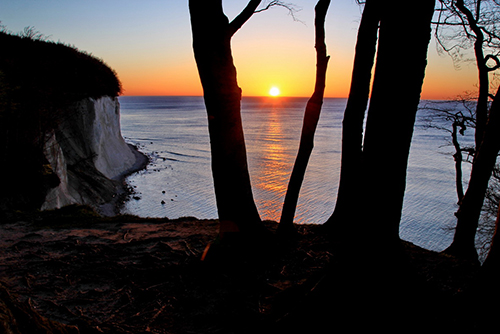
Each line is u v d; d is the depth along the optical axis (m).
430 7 3.39
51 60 25.61
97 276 6.11
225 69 5.73
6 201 14.27
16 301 2.71
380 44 3.61
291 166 52.47
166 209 29.31
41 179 16.58
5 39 24.62
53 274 6.20
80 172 27.75
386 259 3.73
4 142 16.64
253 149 69.69
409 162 57.84
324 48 6.54
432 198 37.25
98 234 9.10
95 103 31.23
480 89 10.41
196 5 5.51
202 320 4.55
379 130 3.63
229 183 6.24
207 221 10.93
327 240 7.42
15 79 19.34
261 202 34.16
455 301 3.62
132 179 37.91
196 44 5.68
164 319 4.66
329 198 35.16
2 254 7.30
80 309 4.96
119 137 42.72
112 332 4.19
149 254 7.07
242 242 6.39
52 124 20.92
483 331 3.28
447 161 58.88
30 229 9.67
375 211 3.74
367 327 3.48
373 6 6.87
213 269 5.96
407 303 3.57
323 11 6.41
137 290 5.49
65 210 12.08
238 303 4.91
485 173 8.97
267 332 3.82
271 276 5.75
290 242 7.16
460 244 9.48
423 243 26.36
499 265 3.47
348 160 7.76
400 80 3.48
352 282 3.73
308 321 3.64
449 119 12.98
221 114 5.91
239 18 5.97
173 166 48.84
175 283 5.68
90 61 32.25
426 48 3.50
